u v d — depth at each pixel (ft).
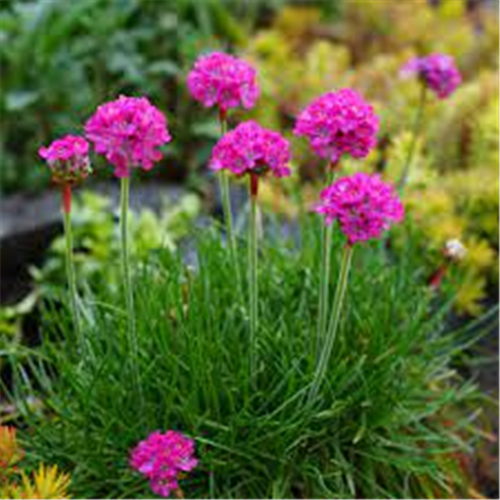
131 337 1.41
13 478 1.45
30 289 1.98
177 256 1.62
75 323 1.45
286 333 1.54
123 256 1.35
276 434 1.44
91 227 2.02
